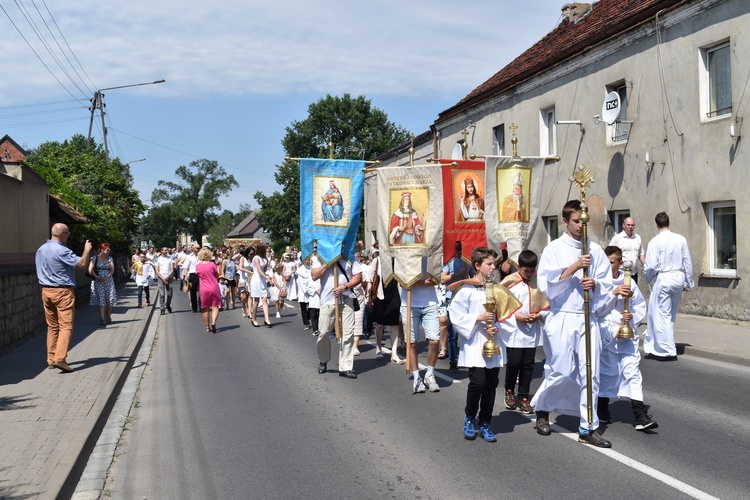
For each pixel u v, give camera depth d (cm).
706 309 1444
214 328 1513
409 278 836
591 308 591
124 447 618
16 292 1186
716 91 1456
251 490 498
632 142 1700
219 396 827
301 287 1515
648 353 1062
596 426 594
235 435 648
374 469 537
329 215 951
